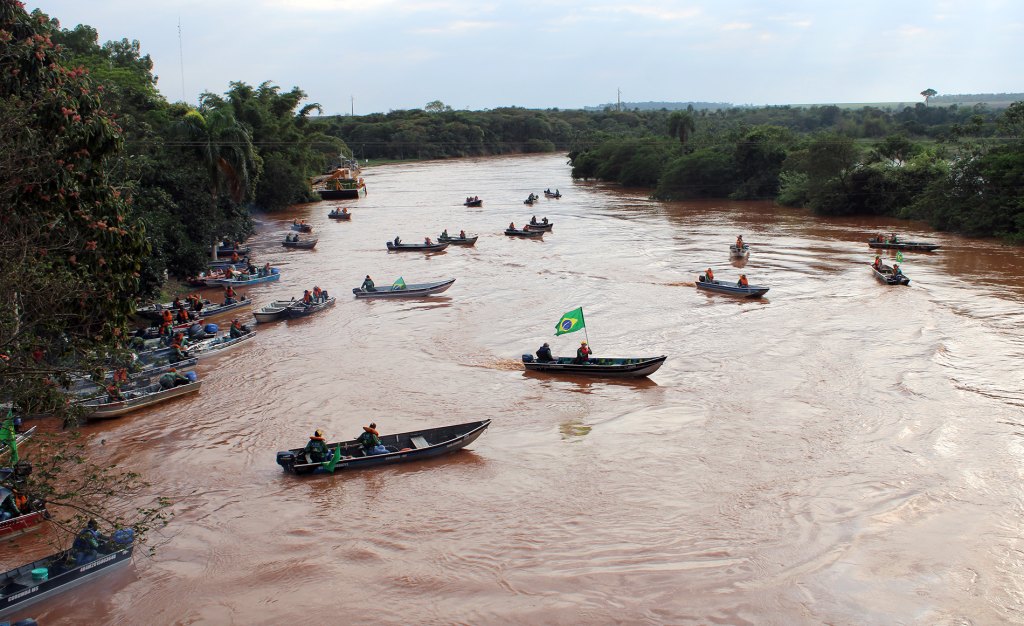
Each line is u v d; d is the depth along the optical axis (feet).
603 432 84.69
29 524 65.82
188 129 186.19
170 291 158.51
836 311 131.03
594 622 53.01
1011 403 88.28
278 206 303.27
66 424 57.06
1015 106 216.13
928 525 63.57
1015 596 54.34
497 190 369.50
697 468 75.05
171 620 54.60
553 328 126.62
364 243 220.43
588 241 212.64
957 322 121.80
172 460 79.92
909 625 51.72
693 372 103.04
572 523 65.82
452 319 134.10
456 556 61.46
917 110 655.76
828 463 75.10
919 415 85.76
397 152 595.06
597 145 444.14
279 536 65.26
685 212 277.03
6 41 60.29
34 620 51.80
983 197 207.10
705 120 647.97
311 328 130.72
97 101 64.28
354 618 54.29
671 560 59.82
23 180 56.13
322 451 76.79
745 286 143.02
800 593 55.36
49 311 55.16
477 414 91.04
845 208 255.09
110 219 63.77
